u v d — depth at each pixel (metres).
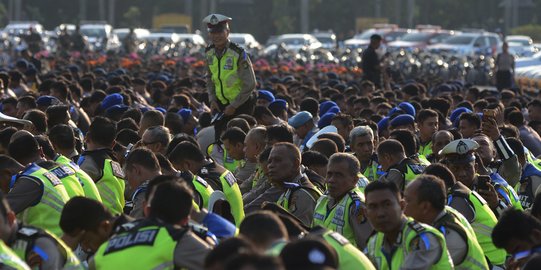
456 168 18.20
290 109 36.47
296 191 17.77
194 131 29.45
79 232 14.02
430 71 91.19
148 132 21.25
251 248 10.16
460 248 14.67
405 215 14.80
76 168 17.98
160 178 14.05
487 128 22.66
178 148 18.67
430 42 125.00
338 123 26.42
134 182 17.30
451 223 14.77
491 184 18.52
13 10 183.12
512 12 186.62
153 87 44.22
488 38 118.88
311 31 183.75
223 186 18.53
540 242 13.33
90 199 14.11
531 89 66.88
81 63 74.12
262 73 67.56
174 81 49.69
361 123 26.92
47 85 39.19
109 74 56.25
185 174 17.83
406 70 92.75
